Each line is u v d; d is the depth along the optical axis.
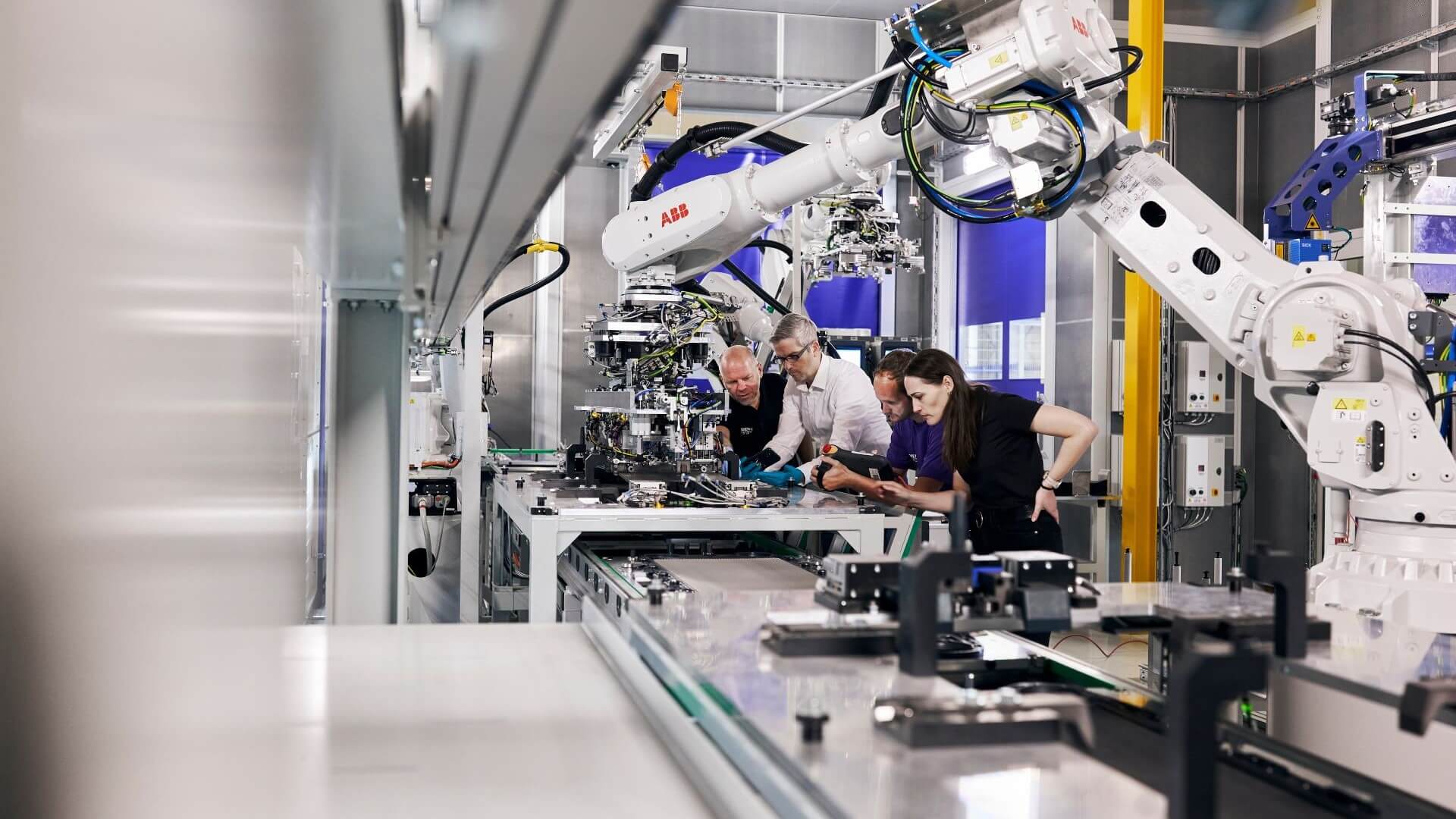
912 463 3.89
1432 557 2.67
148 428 0.52
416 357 5.33
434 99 0.75
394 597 2.72
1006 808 0.63
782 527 3.09
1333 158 3.71
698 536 3.54
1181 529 5.85
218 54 0.62
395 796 0.81
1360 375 2.70
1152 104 5.18
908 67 2.65
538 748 0.93
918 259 3.79
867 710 0.74
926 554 0.80
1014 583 0.88
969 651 1.24
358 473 2.70
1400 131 3.57
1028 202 2.67
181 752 0.61
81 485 0.46
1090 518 5.73
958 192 7.26
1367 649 0.87
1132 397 5.45
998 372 7.29
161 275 0.54
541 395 7.48
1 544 0.44
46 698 0.46
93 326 0.45
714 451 3.96
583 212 7.47
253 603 0.96
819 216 3.90
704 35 7.29
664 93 3.16
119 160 0.47
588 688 1.11
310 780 0.84
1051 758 0.72
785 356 4.53
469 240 1.48
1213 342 2.83
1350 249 5.49
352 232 1.49
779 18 7.38
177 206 0.56
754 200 3.39
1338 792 0.71
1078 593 0.91
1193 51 6.20
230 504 0.78
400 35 0.62
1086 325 6.13
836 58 7.47
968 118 2.70
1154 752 0.75
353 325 2.69
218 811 0.72
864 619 0.91
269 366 1.18
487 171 0.96
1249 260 2.74
